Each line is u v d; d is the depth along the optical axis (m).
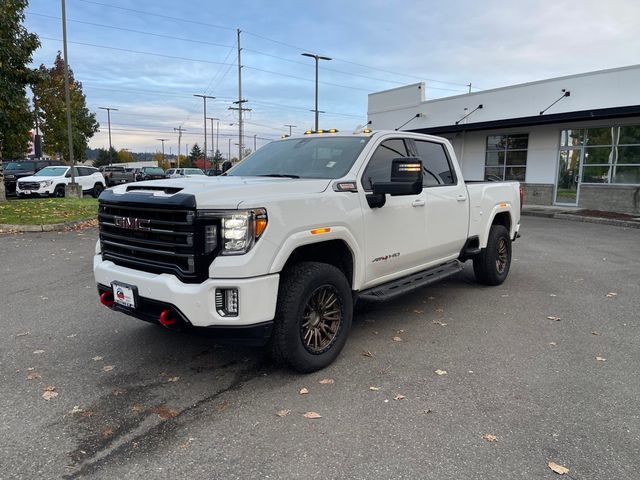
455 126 22.70
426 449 3.03
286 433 3.20
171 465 2.85
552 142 20.08
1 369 4.15
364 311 5.90
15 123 16.27
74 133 40.44
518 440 3.13
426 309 6.00
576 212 17.75
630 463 2.90
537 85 20.05
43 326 5.21
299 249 4.07
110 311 5.72
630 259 9.36
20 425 3.27
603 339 4.98
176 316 3.58
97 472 2.79
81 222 12.87
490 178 8.51
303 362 3.97
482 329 5.26
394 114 27.03
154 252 3.71
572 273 8.07
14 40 15.40
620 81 17.55
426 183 5.55
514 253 10.02
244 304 3.49
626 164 18.09
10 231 11.72
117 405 3.55
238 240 3.48
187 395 3.72
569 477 2.77
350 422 3.34
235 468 2.83
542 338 4.99
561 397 3.71
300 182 4.08
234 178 4.50
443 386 3.88
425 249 5.40
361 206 4.43
